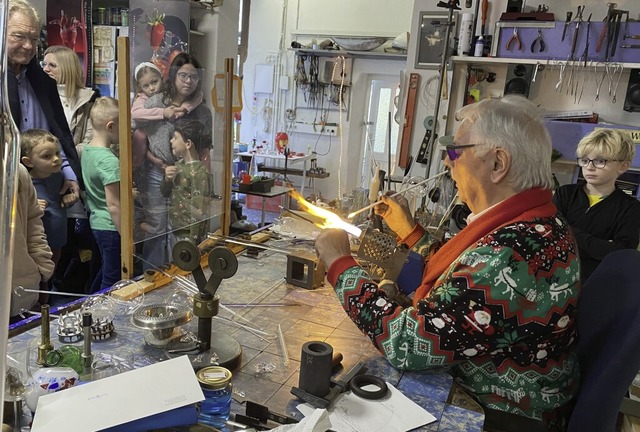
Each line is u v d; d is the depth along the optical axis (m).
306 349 1.03
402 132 3.45
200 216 1.90
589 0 2.97
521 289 1.05
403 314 1.12
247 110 6.33
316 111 6.01
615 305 1.25
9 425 0.84
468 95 3.24
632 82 2.95
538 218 1.12
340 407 1.01
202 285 1.16
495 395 1.17
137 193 1.55
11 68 2.31
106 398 0.85
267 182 3.84
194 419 0.84
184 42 2.22
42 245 1.89
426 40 3.30
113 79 3.77
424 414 1.01
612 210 2.32
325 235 1.27
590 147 2.33
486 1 3.05
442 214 2.43
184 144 1.75
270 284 1.68
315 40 5.68
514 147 1.13
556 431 1.26
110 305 1.33
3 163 0.52
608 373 1.13
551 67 3.06
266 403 1.01
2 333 0.55
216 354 1.14
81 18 3.71
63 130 2.54
